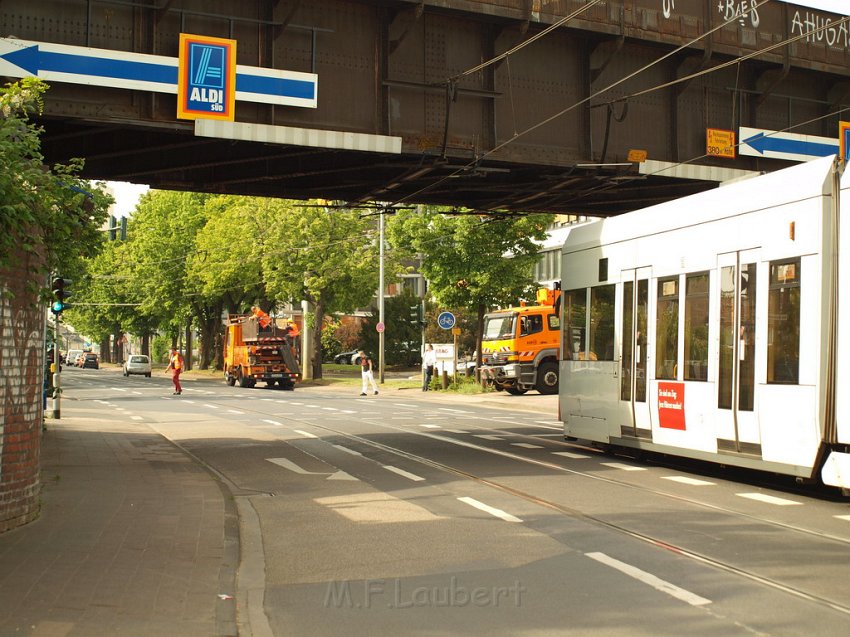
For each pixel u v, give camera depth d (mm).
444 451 17797
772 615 6484
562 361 18109
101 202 11125
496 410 31203
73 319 100312
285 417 27328
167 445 18625
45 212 9148
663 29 17734
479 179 19734
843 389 10641
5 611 6316
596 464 15602
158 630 6004
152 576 7504
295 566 8305
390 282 56375
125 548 8539
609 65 17969
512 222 39719
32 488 9781
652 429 14562
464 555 8641
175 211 71375
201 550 8578
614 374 15836
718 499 11727
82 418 26391
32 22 14055
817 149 19656
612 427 15891
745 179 12805
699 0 18062
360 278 54469
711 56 18312
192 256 67562
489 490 12695
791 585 7332
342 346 89438
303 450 18156
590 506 11258
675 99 18438
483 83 17016
